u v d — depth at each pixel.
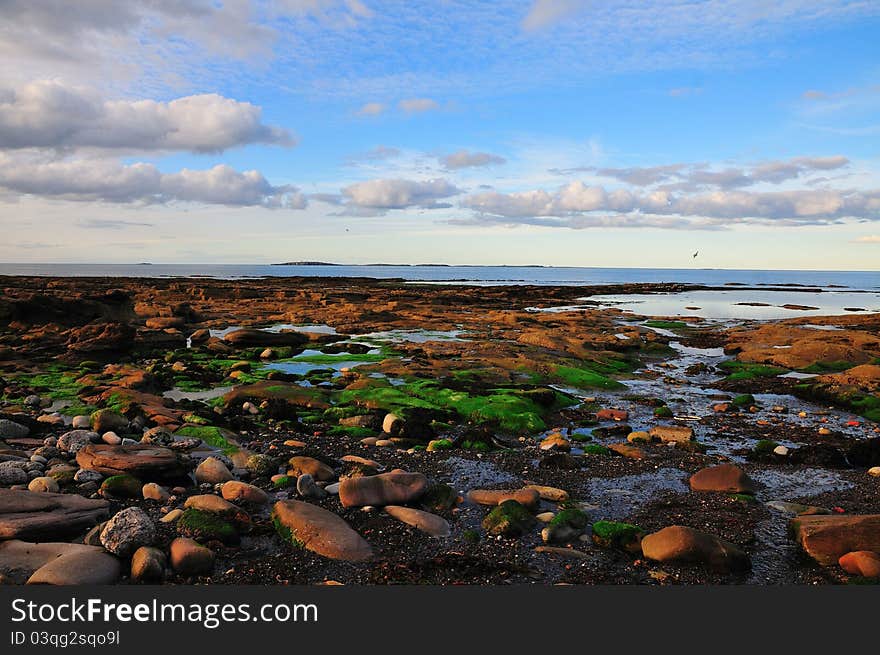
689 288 125.06
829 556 8.34
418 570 8.07
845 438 16.00
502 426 16.69
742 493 11.28
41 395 19.19
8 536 8.13
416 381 21.77
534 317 47.62
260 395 18.97
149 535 8.16
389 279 163.12
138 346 29.66
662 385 23.97
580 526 9.33
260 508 10.05
